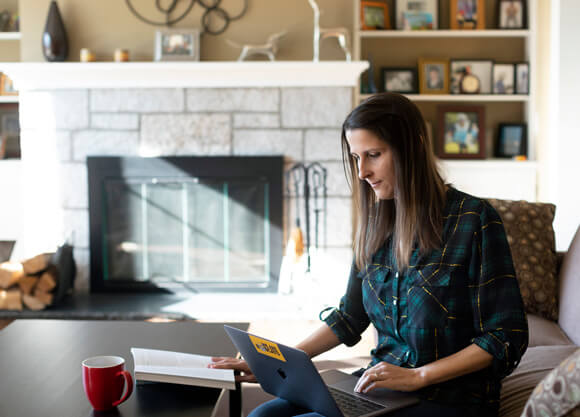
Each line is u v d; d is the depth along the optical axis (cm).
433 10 415
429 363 122
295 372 114
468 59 420
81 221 366
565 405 84
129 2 360
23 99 361
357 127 123
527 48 420
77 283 371
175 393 128
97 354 157
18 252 394
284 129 358
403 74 417
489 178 406
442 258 122
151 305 341
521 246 218
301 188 361
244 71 347
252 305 342
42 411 119
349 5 359
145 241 364
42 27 363
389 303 130
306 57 361
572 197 366
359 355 285
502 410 148
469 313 121
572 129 364
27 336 174
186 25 361
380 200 133
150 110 358
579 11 360
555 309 214
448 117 419
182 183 359
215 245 362
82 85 357
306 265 359
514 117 431
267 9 360
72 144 362
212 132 358
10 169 390
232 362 137
